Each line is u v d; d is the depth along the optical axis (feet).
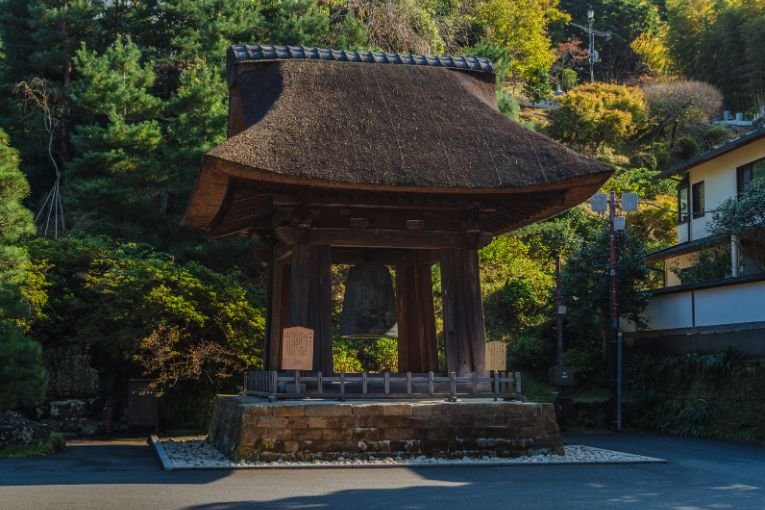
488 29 191.93
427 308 61.67
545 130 169.07
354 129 51.47
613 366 81.15
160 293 77.10
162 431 81.20
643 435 76.02
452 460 49.29
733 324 76.13
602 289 88.07
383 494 37.24
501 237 115.14
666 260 110.73
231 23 112.16
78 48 119.96
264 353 62.28
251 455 48.19
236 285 87.25
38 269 84.74
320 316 53.31
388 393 51.93
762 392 69.82
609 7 253.44
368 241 54.24
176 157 100.58
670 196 139.85
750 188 87.97
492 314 103.09
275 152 47.60
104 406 84.53
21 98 122.72
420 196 53.06
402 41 123.75
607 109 166.20
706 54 221.46
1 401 61.26
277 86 54.49
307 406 49.16
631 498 36.96
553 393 82.99
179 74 116.06
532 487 40.09
